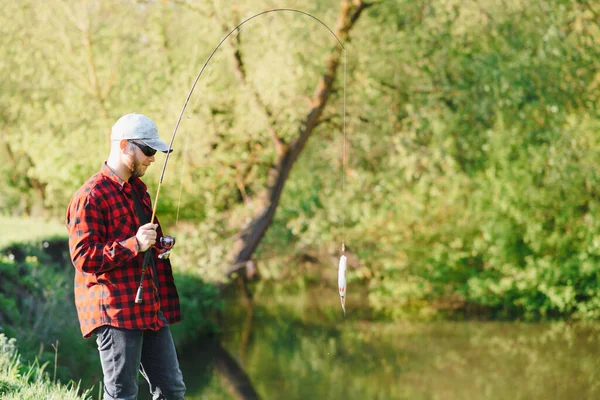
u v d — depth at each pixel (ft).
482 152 48.96
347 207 51.72
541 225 45.98
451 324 45.34
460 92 49.16
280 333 42.68
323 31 49.42
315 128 54.34
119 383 10.98
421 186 48.98
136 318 10.97
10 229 37.45
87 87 48.70
